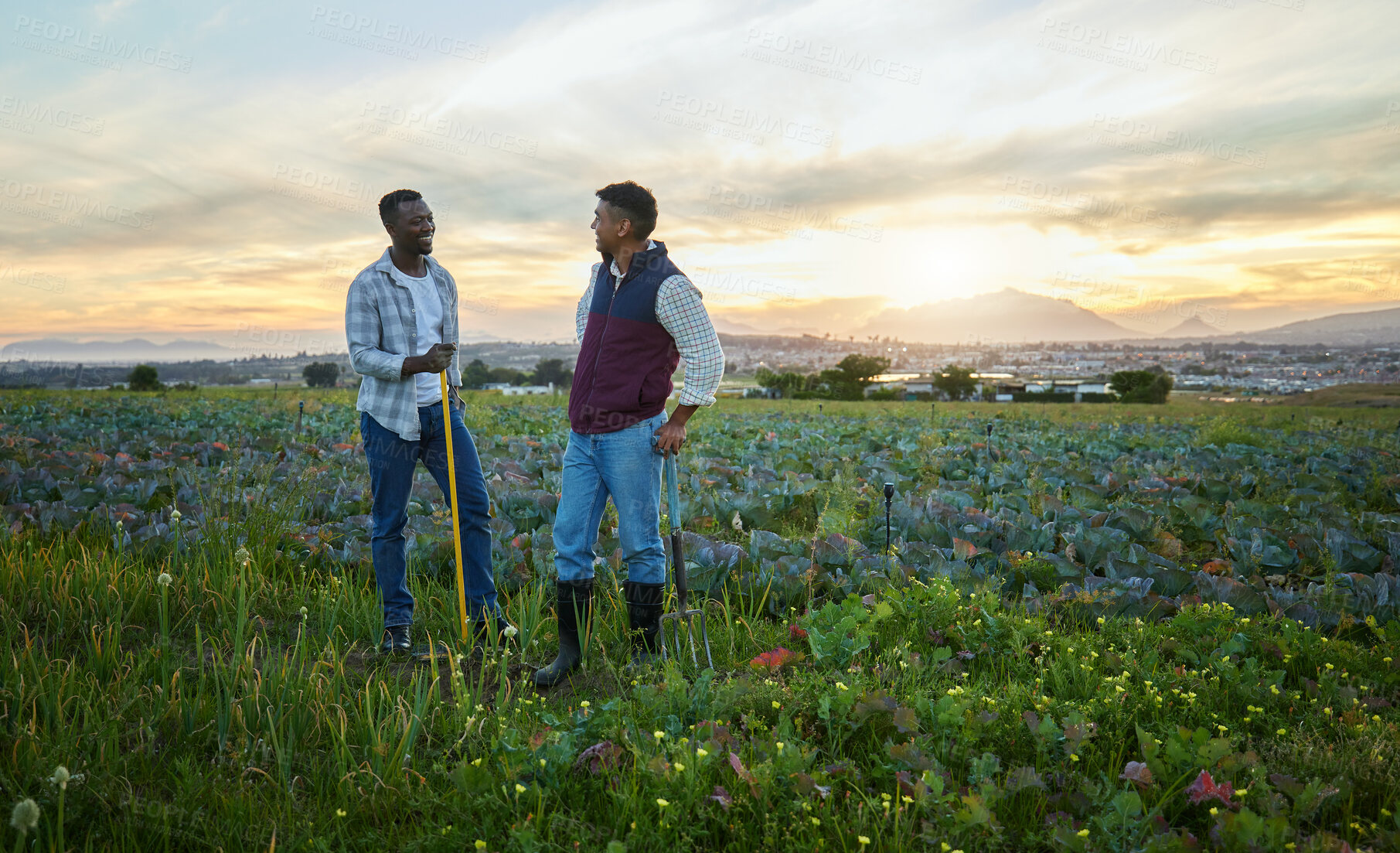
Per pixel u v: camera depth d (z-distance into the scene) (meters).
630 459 2.96
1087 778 2.25
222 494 5.03
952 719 2.39
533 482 6.55
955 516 5.07
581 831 1.91
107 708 2.40
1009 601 3.92
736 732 2.46
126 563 3.83
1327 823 2.12
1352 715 2.53
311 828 1.96
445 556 4.12
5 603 3.15
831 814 2.04
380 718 2.48
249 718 2.43
